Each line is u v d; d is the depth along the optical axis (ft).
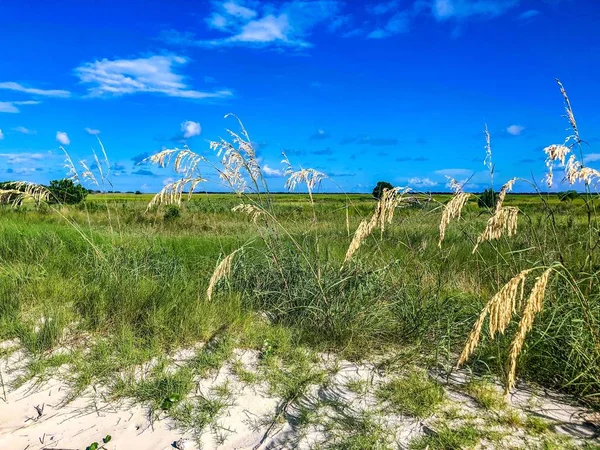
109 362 15.83
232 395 14.19
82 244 29.96
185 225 58.70
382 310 17.95
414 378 14.40
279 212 29.78
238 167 20.51
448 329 15.69
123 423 13.09
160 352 16.62
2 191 26.61
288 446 11.93
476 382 14.29
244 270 22.17
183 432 12.66
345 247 27.55
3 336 17.76
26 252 27.76
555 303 15.15
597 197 15.88
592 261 16.69
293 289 20.03
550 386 14.06
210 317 18.53
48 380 15.12
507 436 11.80
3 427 12.94
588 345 13.69
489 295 18.83
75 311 19.90
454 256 24.93
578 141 13.34
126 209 78.07
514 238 23.32
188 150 19.67
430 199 17.40
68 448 12.13
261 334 17.57
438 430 12.08
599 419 12.48
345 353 16.42
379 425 12.42
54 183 46.60
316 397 13.96
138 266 24.34
